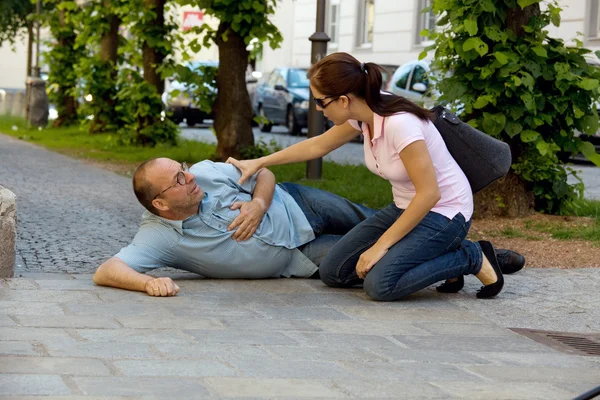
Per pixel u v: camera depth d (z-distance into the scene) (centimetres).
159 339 458
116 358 420
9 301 530
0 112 3566
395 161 566
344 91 552
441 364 435
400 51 2931
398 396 381
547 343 489
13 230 604
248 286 605
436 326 516
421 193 558
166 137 1934
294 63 3616
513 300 594
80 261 708
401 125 553
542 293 617
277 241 620
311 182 1286
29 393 364
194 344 452
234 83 1513
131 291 570
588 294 616
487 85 909
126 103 1944
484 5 892
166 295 559
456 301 587
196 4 1444
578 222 925
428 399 378
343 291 604
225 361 423
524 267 718
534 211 973
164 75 1540
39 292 557
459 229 579
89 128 2341
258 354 438
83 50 2630
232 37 1497
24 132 2464
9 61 5972
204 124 3309
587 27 2120
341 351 451
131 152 1833
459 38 917
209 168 613
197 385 384
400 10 2927
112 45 2269
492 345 478
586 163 1858
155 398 365
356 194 1147
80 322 486
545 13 938
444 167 579
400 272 570
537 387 402
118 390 373
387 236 570
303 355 440
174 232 595
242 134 1527
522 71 894
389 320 525
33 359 413
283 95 2709
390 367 425
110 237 826
